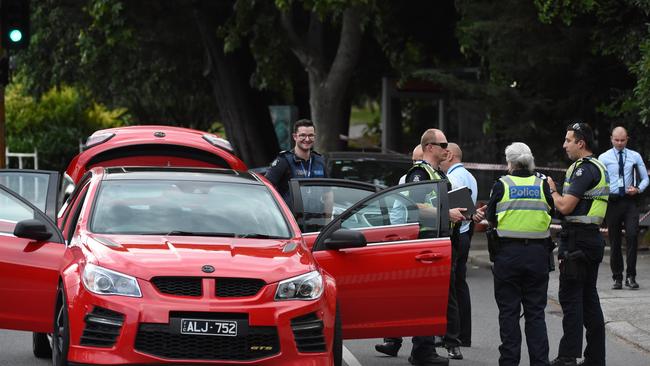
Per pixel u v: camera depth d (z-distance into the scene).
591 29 39.53
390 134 52.84
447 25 51.91
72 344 16.03
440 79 42.75
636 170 29.38
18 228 17.81
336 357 17.19
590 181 19.44
